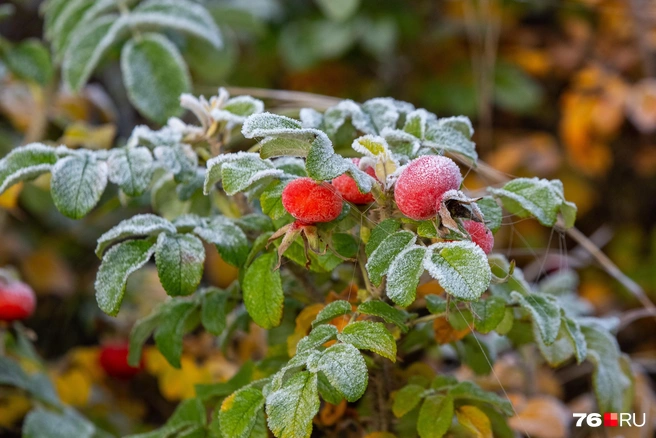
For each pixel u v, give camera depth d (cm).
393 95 141
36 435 76
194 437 64
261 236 62
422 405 62
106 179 62
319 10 139
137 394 101
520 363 83
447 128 62
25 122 101
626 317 81
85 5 85
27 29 133
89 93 104
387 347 55
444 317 62
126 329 97
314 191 57
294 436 54
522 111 139
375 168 58
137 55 80
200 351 86
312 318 63
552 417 75
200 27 82
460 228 56
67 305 113
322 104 85
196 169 65
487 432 62
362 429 67
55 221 115
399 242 56
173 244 60
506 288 64
